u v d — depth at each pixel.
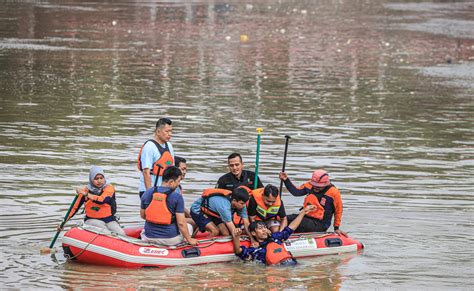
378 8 118.06
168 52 67.50
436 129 43.03
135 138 39.06
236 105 47.47
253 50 71.06
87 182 31.22
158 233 23.56
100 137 38.97
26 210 27.42
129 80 54.28
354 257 24.25
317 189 25.48
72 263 22.97
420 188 31.83
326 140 39.78
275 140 39.38
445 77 59.94
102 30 80.06
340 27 91.88
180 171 23.66
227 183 25.27
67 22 85.06
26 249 23.83
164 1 114.44
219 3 115.50
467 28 94.12
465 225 27.20
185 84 53.59
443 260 23.86
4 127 40.31
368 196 30.48
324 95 51.53
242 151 37.00
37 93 48.97
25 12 92.12
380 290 21.44
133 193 30.00
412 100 50.72
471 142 40.38
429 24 97.44
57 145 37.12
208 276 22.36
